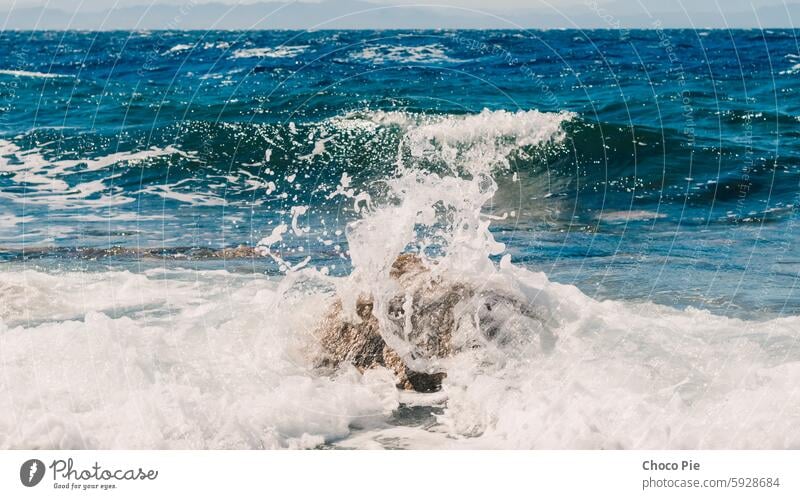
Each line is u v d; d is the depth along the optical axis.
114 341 6.66
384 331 6.55
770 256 9.73
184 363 6.39
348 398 5.83
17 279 8.80
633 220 11.66
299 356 6.67
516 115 14.78
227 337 7.00
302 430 5.44
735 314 7.58
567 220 11.77
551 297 7.23
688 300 8.06
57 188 13.23
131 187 13.30
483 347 6.40
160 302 8.07
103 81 21.23
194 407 5.52
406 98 16.73
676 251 10.02
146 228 11.17
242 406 5.57
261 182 13.66
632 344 6.64
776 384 5.84
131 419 5.37
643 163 13.96
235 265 9.48
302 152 14.41
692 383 5.89
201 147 14.93
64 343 6.64
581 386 5.74
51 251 10.05
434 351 6.46
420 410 5.86
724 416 5.37
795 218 11.43
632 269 9.25
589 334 6.80
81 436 5.18
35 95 19.61
